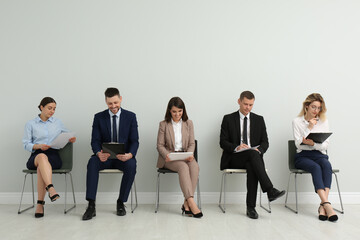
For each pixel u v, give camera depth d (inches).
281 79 147.2
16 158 142.9
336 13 149.0
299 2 149.0
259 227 104.3
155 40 146.4
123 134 129.5
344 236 94.7
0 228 102.2
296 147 135.6
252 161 118.7
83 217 112.4
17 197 141.9
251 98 129.4
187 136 131.0
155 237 93.4
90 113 144.3
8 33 144.3
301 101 146.9
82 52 145.2
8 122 143.3
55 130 133.0
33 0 145.1
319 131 131.2
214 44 147.0
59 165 128.1
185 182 117.2
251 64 147.1
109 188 143.2
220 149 145.3
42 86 143.9
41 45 144.7
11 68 143.9
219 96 146.1
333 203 144.9
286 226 105.6
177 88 145.8
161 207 134.5
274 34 148.1
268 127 146.3
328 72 147.9
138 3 146.8
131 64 145.6
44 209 130.0
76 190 142.6
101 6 146.3
